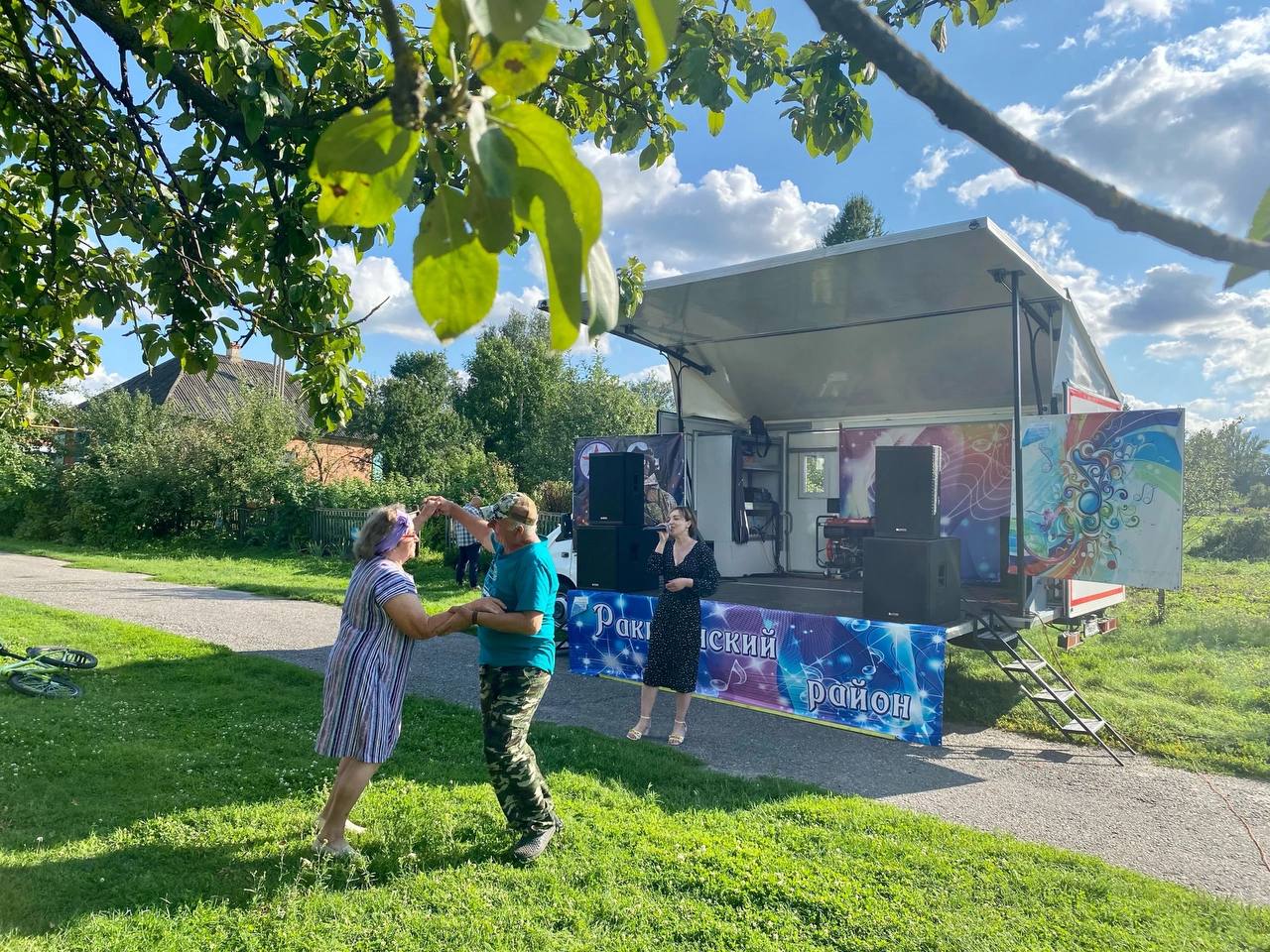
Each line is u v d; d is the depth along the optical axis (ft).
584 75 11.39
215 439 71.20
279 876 11.91
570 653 27.71
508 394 111.04
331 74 10.11
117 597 41.68
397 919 10.91
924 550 20.65
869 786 17.38
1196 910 11.91
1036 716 22.91
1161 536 19.70
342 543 63.52
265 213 10.62
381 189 1.70
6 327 12.80
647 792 15.71
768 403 37.01
